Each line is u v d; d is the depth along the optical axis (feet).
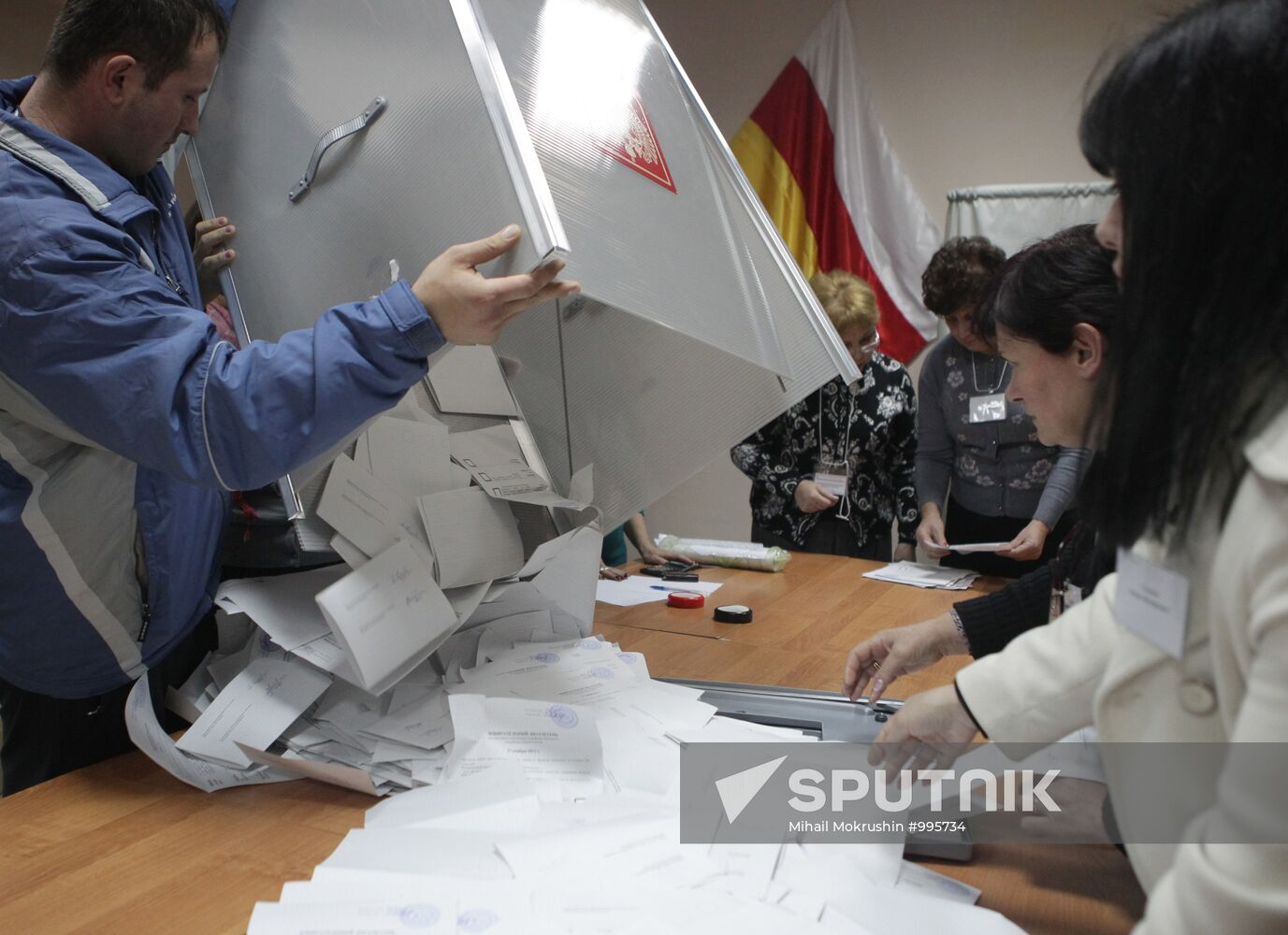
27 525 3.54
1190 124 1.45
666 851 2.61
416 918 2.30
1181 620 1.64
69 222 3.17
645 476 4.71
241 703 3.46
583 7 4.06
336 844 2.86
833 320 8.68
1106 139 1.62
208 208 4.26
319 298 3.79
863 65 12.67
